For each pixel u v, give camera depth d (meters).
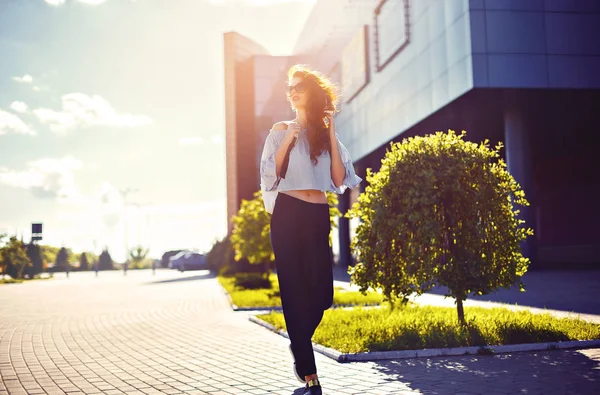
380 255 8.28
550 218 38.59
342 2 38.09
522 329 7.02
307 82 3.87
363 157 35.16
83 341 8.56
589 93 22.64
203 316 12.10
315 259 3.85
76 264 75.94
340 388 4.79
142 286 27.23
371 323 8.44
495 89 21.67
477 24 21.50
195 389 4.99
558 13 21.86
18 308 15.45
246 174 45.56
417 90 26.41
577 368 5.23
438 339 6.68
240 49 46.81
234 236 21.73
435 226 7.69
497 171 8.32
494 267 7.91
